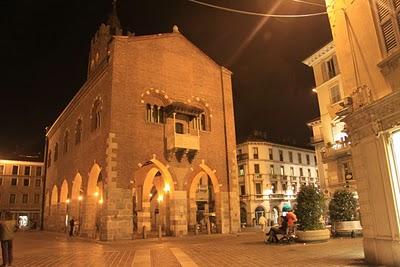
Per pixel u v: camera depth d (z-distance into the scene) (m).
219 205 29.89
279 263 10.86
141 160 26.27
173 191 27.34
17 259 14.28
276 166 61.88
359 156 10.98
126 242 22.08
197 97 31.17
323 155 39.88
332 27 12.62
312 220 17.61
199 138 29.64
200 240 22.70
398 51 9.28
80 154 32.91
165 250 16.83
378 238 9.99
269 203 58.94
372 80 10.59
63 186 38.91
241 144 61.00
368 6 10.77
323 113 36.69
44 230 45.31
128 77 27.23
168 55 30.22
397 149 9.76
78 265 12.34
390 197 9.59
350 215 19.94
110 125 25.36
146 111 27.81
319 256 12.05
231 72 34.50
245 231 32.66
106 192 24.12
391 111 9.58
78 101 35.59
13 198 65.94
